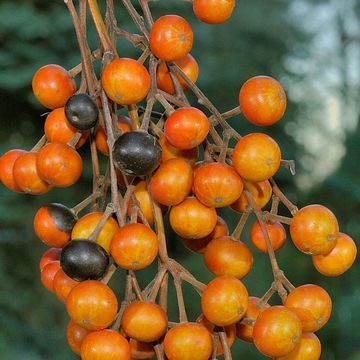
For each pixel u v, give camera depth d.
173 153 0.25
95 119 0.25
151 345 0.25
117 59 0.24
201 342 0.24
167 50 0.25
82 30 0.25
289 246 1.06
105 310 0.23
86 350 0.23
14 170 0.26
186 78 0.25
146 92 0.25
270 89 0.25
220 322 0.24
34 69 0.82
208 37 1.06
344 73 1.51
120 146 0.24
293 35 1.40
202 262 0.96
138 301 0.24
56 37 0.83
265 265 0.99
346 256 0.25
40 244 0.90
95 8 0.25
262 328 0.24
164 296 0.24
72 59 0.83
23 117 0.93
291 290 0.24
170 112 0.25
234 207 0.26
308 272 1.04
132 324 0.24
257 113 0.25
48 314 0.88
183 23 0.25
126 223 0.25
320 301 0.24
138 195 0.25
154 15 0.95
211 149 0.25
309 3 1.51
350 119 1.47
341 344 0.99
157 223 0.25
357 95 1.50
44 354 0.83
